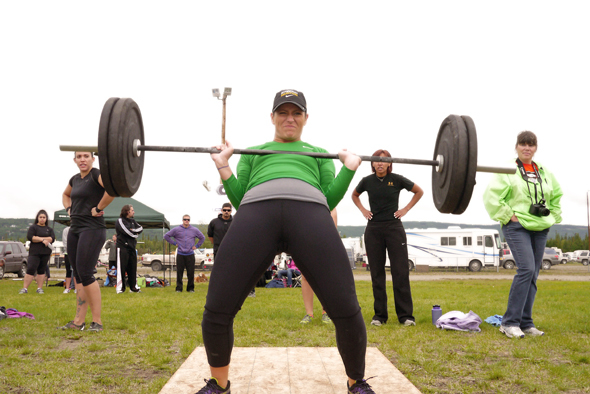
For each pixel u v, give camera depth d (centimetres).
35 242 809
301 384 228
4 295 757
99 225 393
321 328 421
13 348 329
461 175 208
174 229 890
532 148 395
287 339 372
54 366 282
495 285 1116
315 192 187
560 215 408
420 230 2359
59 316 480
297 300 682
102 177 207
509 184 392
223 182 196
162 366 288
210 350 183
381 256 461
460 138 208
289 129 208
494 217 400
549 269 2753
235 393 215
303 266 178
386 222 457
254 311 529
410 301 457
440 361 306
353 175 196
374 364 263
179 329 412
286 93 206
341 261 177
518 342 363
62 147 231
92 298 397
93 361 299
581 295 795
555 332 407
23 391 235
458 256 2286
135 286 868
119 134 199
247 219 179
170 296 755
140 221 1174
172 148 214
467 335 392
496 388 250
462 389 249
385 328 426
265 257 178
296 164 196
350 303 175
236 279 175
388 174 458
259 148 210
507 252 2514
